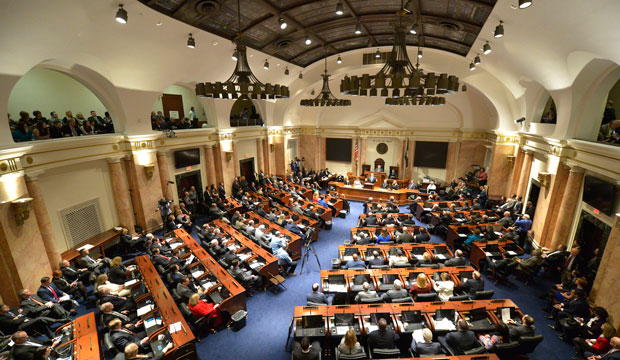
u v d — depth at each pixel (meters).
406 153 20.55
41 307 7.22
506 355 6.04
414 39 13.11
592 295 7.60
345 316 6.63
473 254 10.45
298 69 16.25
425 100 8.66
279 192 17.64
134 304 7.43
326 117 22.22
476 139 18.52
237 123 18.20
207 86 5.74
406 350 6.87
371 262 9.17
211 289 7.96
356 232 11.70
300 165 23.25
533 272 9.26
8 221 7.36
